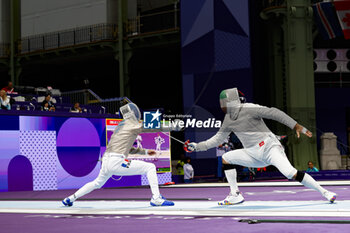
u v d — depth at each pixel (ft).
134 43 78.79
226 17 65.62
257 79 67.56
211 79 65.62
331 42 75.87
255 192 30.22
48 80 94.48
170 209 19.69
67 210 20.83
